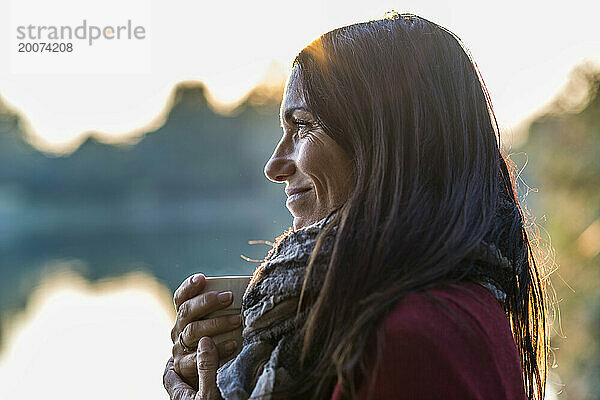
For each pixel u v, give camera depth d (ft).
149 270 38.47
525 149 16.03
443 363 2.10
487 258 2.49
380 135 2.55
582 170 15.12
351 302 2.29
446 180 2.53
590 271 13.99
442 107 2.63
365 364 2.14
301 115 2.78
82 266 53.83
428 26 2.85
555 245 14.47
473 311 2.27
